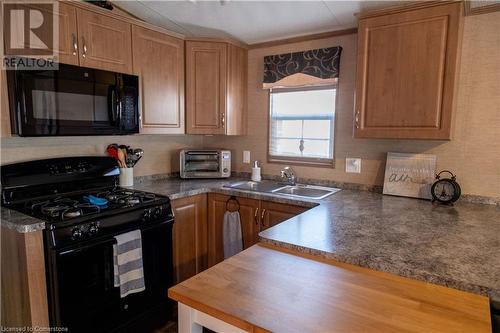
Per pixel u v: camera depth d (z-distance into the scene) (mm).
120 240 1806
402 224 1591
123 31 2219
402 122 1964
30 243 1523
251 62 2977
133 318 1957
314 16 2316
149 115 2441
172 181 2834
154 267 2072
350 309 912
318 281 1073
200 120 2771
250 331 843
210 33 2770
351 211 1854
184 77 2707
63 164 2180
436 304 941
